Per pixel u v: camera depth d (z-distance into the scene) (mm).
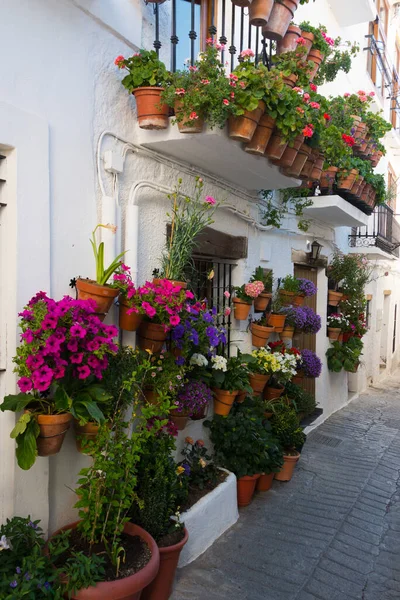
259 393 5180
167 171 3885
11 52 2545
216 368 4156
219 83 3193
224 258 5027
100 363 2471
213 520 3809
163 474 3211
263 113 3576
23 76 2623
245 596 3186
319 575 3498
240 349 5188
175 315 3082
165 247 3750
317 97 4594
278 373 5414
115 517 2781
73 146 2979
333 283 8367
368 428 7582
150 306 2975
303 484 5141
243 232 5148
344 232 9055
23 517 2607
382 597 3314
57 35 2842
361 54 9508
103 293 2801
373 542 4031
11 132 2518
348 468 5711
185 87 3211
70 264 2971
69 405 2422
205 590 3205
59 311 2318
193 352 3881
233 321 5070
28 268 2637
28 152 2615
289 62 4082
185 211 4059
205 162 4078
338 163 6180
